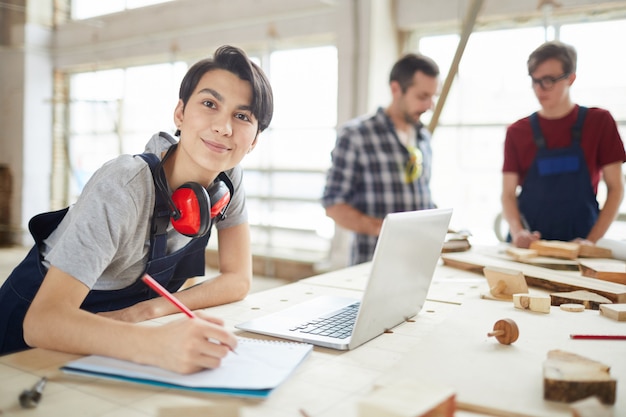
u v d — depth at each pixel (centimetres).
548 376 77
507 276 150
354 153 271
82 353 98
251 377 85
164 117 694
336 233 532
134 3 711
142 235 119
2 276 569
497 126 485
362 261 269
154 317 127
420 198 279
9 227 782
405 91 266
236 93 117
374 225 259
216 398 80
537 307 132
